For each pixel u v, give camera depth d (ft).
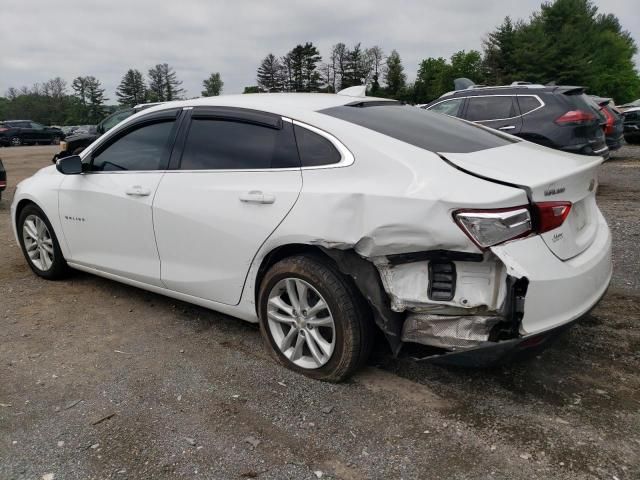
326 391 10.10
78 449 8.59
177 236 11.98
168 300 14.74
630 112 55.26
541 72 172.24
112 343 12.25
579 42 173.78
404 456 8.30
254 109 11.38
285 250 10.55
